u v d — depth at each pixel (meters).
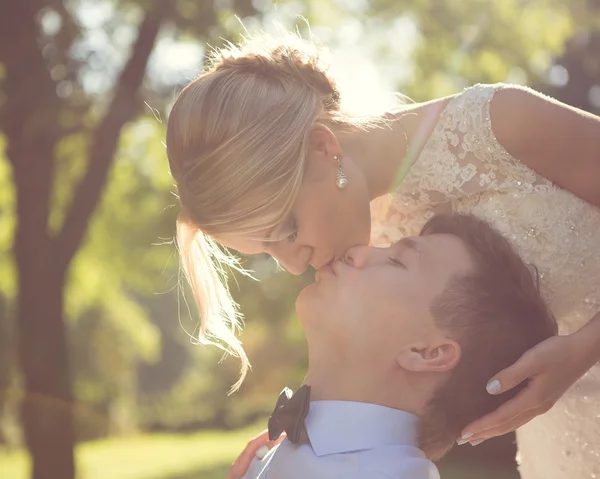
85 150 8.85
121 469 13.88
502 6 8.73
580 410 2.50
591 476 2.52
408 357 1.86
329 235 2.12
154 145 10.31
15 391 18.58
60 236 8.05
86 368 24.91
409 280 1.89
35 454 8.01
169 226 11.53
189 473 12.23
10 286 13.64
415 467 1.74
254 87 2.01
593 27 9.15
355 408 1.82
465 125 2.25
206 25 7.38
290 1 7.82
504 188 2.25
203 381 39.28
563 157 2.20
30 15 6.85
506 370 1.88
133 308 26.12
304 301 1.97
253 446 2.21
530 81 9.29
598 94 9.90
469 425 1.92
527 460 2.71
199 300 2.34
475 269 1.92
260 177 1.97
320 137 2.06
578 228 2.26
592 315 2.38
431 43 8.87
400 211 2.46
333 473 1.75
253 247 2.14
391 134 2.29
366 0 8.55
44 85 6.91
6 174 10.81
